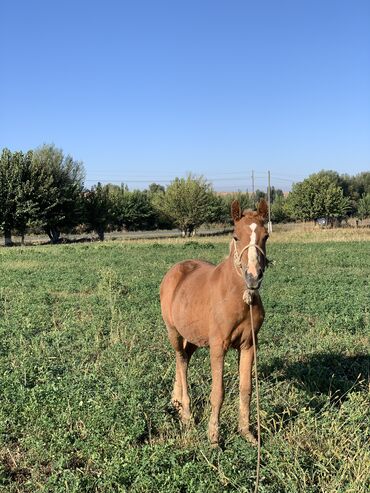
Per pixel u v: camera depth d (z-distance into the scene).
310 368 4.61
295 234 28.33
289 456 2.98
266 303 7.84
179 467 2.81
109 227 45.16
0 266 14.01
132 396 3.58
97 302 8.09
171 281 4.09
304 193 45.28
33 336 6.09
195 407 3.86
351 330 6.32
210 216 42.53
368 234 27.64
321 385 4.33
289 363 4.90
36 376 4.35
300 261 14.29
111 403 3.48
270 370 4.67
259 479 2.86
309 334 6.13
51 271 12.44
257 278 2.97
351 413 3.38
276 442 3.22
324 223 46.66
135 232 48.28
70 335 6.05
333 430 3.26
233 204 3.29
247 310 3.22
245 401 3.40
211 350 3.33
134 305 7.77
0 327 6.42
